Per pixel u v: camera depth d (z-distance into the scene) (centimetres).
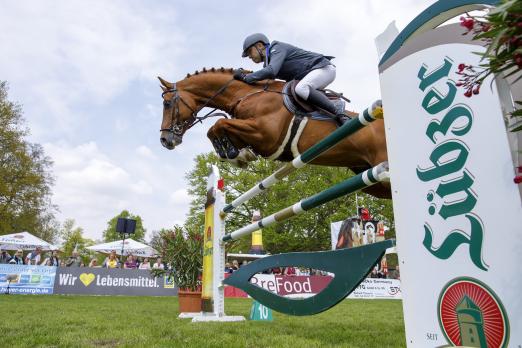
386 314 613
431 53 169
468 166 149
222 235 497
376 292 1455
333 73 324
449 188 155
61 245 4850
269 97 312
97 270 1267
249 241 2405
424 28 174
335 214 2252
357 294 1413
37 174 2562
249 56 349
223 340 296
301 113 306
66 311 573
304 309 297
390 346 274
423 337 159
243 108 321
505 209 135
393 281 1509
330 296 266
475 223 144
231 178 2417
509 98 143
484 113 146
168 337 316
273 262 352
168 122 357
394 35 199
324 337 326
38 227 2698
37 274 1212
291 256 321
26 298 924
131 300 955
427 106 167
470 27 110
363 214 1573
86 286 1248
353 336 332
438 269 156
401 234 173
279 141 310
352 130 225
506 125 139
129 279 1290
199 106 363
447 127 158
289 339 305
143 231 5094
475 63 150
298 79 326
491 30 98
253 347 268
